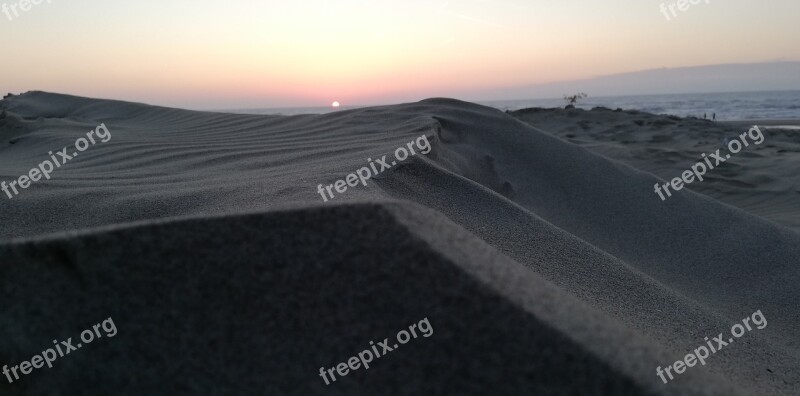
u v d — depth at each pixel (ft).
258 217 2.41
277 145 11.20
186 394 2.15
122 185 7.61
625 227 10.00
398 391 2.04
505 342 2.00
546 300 2.18
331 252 2.30
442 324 2.08
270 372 2.15
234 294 2.28
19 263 2.28
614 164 12.34
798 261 8.26
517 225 6.93
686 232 9.66
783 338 6.30
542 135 13.26
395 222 2.36
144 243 2.34
